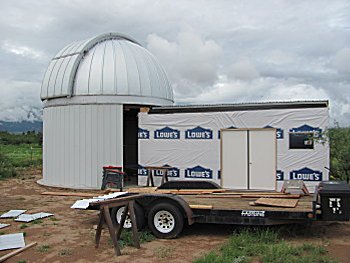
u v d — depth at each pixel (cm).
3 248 705
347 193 716
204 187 1058
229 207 776
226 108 1319
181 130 1378
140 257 649
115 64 1515
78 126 1488
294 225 794
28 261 636
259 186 1270
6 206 1141
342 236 763
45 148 1612
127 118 1914
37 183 1680
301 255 636
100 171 1465
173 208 757
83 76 1494
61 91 1504
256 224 743
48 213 1022
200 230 823
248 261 607
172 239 757
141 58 1614
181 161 1378
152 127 1422
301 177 1220
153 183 1412
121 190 1057
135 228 707
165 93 1648
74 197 1302
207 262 592
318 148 1198
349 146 1062
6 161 2377
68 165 1505
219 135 1327
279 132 1249
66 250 688
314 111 1209
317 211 738
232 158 1307
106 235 789
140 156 1439
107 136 1470
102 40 1644
